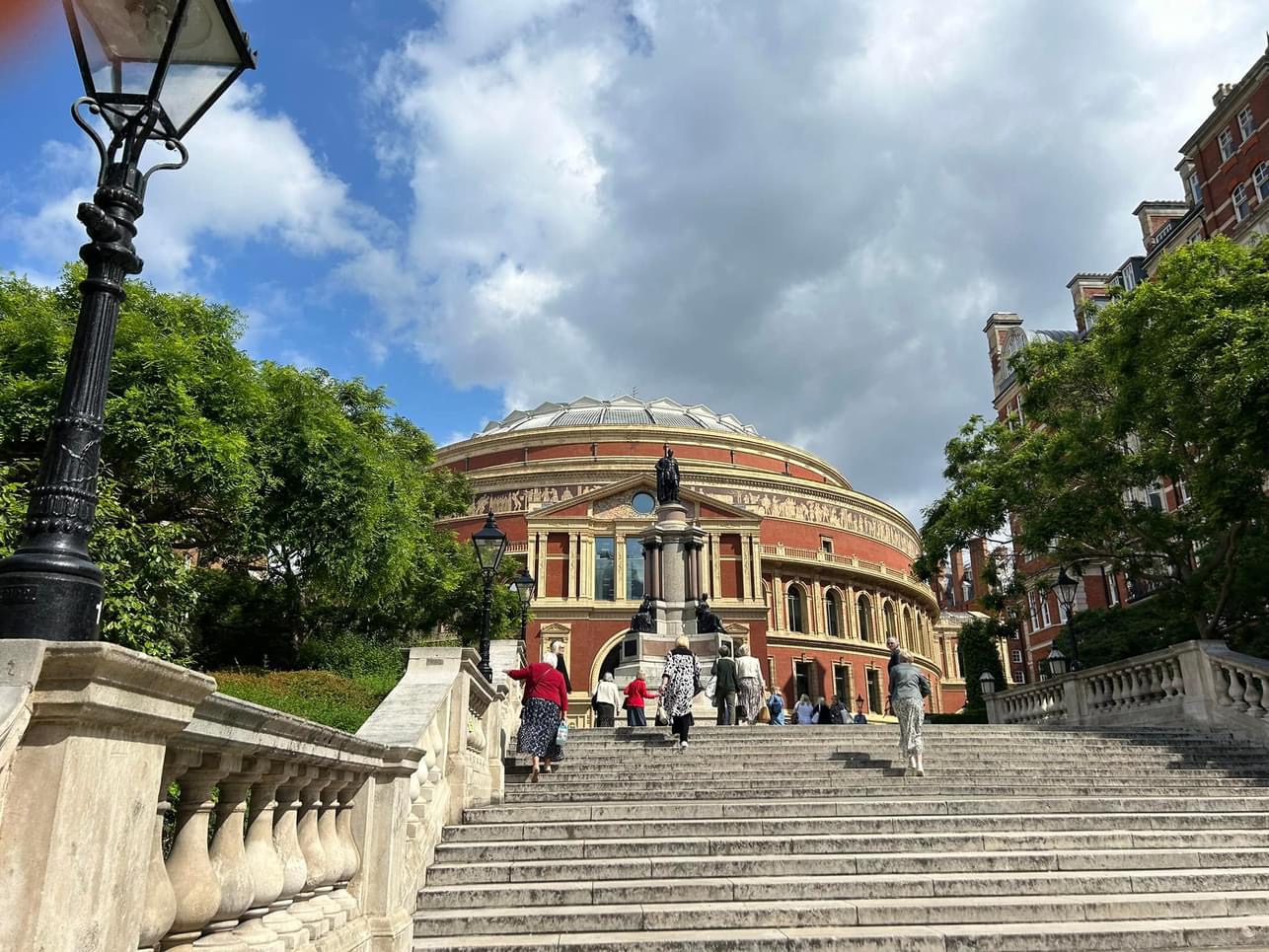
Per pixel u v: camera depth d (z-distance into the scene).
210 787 4.04
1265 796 12.38
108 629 11.70
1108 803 11.60
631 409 83.62
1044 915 7.96
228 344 19.61
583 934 7.51
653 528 32.53
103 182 3.97
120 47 4.07
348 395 29.20
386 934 6.19
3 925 2.64
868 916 7.88
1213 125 35.66
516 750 14.66
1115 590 43.19
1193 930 7.55
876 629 68.62
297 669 22.14
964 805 11.31
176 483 15.55
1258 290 18.36
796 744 15.90
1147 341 20.16
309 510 19.69
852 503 72.06
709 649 28.78
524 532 62.81
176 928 3.79
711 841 9.45
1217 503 18.66
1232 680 16.31
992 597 28.62
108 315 3.81
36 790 2.78
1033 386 25.91
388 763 6.63
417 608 31.09
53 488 3.46
